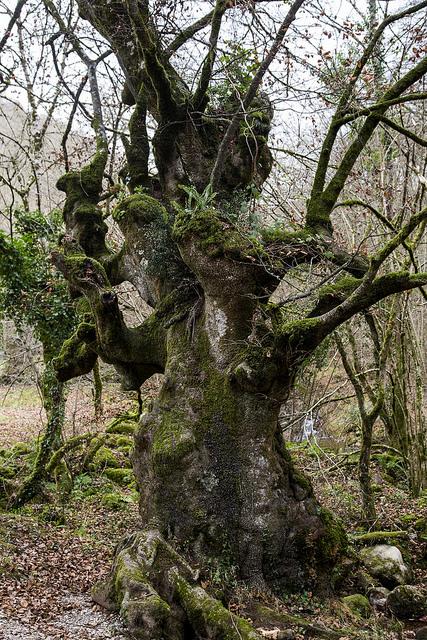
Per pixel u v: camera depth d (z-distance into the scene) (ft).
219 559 24.22
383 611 25.71
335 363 51.16
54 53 39.83
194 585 22.34
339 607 24.41
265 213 36.35
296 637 21.36
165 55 30.42
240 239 23.99
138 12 25.77
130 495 43.91
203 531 24.48
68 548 31.27
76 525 36.40
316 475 41.14
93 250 32.12
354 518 36.63
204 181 29.17
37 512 38.19
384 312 41.42
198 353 25.94
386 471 45.70
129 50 31.19
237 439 24.84
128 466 50.96
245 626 20.35
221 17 27.63
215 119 29.63
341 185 26.71
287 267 25.58
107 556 30.50
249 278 24.36
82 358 31.07
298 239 24.79
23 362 58.13
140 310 60.18
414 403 43.45
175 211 28.60
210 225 24.36
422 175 35.88
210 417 25.11
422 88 35.83
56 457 40.24
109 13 31.01
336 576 25.98
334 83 28.94
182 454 24.81
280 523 24.71
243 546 24.43
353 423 55.42
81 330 29.99
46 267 42.14
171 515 25.00
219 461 24.86
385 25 26.86
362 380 45.03
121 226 28.89
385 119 26.16
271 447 25.29
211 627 20.31
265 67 26.18
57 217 43.86
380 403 35.06
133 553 23.25
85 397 74.23
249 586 24.09
